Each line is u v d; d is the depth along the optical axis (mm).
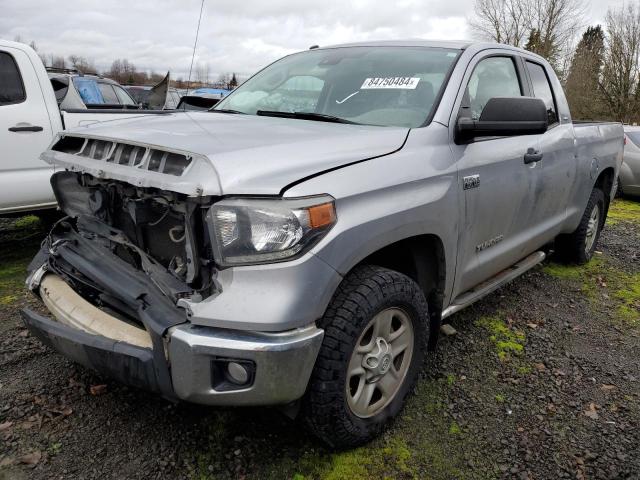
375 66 3289
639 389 3111
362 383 2395
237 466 2328
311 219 1989
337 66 3428
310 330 2041
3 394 2730
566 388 3078
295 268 1957
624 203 9914
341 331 2160
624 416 2840
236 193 1926
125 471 2264
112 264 2441
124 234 2430
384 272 2371
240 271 1944
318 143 2322
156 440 2455
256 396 2002
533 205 3697
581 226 4984
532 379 3152
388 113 2934
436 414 2764
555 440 2617
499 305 4223
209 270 2035
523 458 2486
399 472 2350
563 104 4320
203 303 1958
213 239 1946
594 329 3895
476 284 3371
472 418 2752
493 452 2516
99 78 8453
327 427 2248
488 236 3211
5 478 2193
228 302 1938
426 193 2529
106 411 2639
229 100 3652
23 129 4668
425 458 2445
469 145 2945
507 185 3246
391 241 2334
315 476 2297
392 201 2338
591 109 33312
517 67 3785
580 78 33844
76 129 2652
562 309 4223
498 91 3500
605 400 2982
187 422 2586
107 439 2447
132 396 2762
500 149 3207
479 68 3303
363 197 2205
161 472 2271
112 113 5293
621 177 10055
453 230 2770
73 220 2922
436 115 2828
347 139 2430
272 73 3744
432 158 2637
